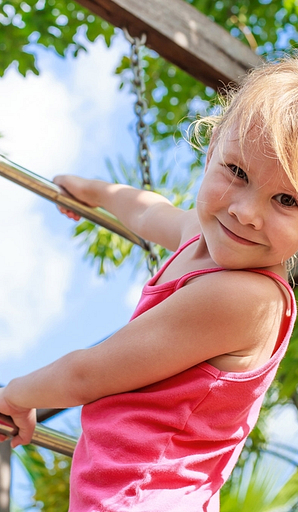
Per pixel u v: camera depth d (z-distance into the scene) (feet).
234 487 8.93
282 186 2.88
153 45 6.70
